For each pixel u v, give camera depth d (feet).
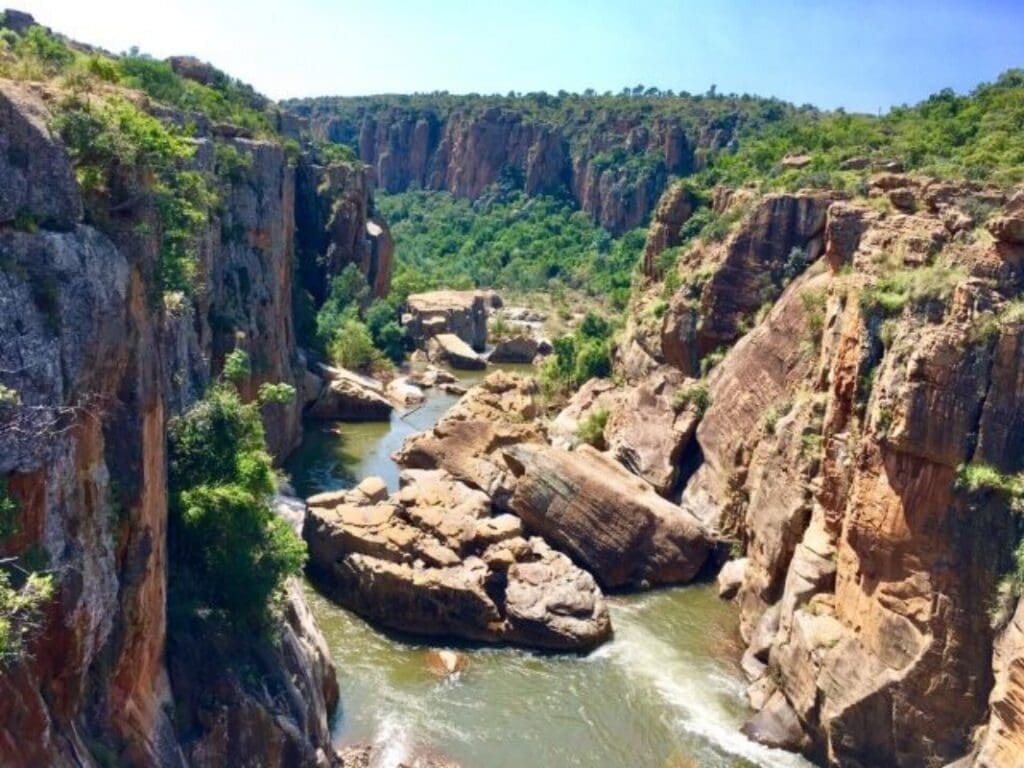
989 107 209.97
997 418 89.76
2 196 52.37
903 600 94.58
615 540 152.76
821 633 103.71
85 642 55.47
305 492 187.52
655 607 144.25
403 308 390.63
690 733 108.88
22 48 90.33
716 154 429.38
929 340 92.99
